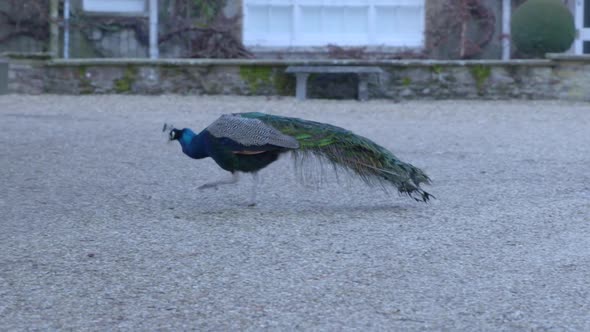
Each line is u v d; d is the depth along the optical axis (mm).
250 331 7262
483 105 24312
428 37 29000
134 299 7996
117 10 28688
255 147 10828
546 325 7410
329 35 29094
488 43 29359
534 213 11383
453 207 11727
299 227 10562
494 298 8062
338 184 13188
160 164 14922
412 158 15680
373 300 7996
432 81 25641
